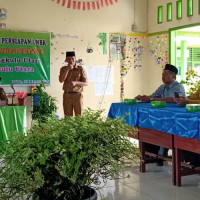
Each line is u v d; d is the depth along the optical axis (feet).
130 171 13.00
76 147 4.29
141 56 24.18
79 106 17.99
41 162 4.12
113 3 22.98
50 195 4.67
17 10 20.29
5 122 15.28
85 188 4.89
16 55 20.47
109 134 4.64
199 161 12.52
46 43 21.13
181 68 23.11
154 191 10.63
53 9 21.22
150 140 12.08
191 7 20.40
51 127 4.80
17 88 20.70
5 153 4.44
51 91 21.56
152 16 23.70
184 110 10.74
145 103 14.02
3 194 4.36
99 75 22.84
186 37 22.88
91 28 22.40
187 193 10.41
